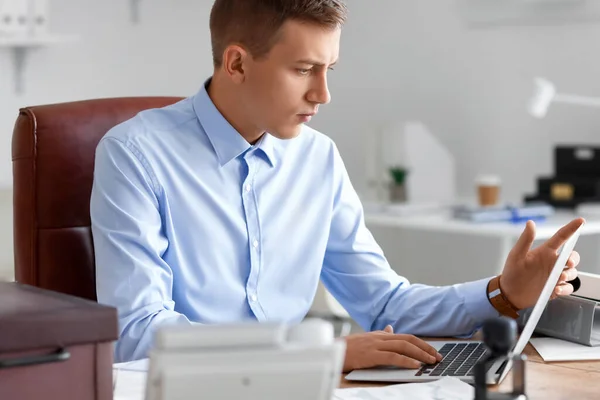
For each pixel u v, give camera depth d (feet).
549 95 11.18
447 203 13.02
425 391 3.96
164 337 2.62
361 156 15.43
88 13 13.75
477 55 13.93
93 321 3.17
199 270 5.39
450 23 14.23
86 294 5.76
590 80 12.67
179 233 5.38
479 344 4.97
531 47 13.29
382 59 15.12
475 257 14.42
